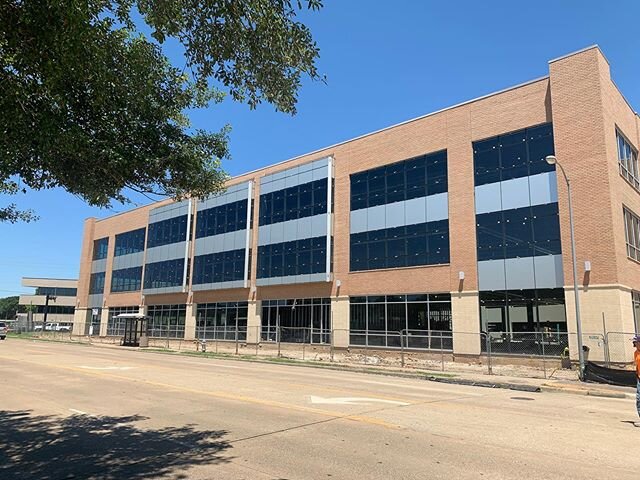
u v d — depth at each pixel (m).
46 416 10.16
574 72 23.30
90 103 6.51
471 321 25.05
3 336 52.50
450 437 8.21
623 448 7.68
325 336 31.72
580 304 21.72
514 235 24.34
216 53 5.91
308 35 5.86
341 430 8.70
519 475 6.12
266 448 7.45
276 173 36.56
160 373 18.84
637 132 27.33
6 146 5.84
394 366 24.69
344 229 31.70
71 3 4.71
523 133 24.83
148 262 48.09
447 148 27.44
